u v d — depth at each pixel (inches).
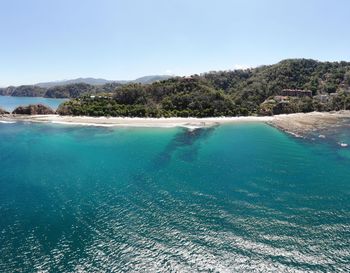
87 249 1029.2
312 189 1560.0
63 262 959.0
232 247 1034.7
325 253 994.1
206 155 2292.1
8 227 1187.3
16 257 987.3
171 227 1176.2
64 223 1217.4
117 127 3730.3
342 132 3280.0
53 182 1715.1
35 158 2252.7
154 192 1541.6
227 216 1263.5
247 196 1475.1
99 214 1296.8
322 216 1254.3
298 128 3575.3
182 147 2591.0
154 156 2282.2
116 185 1652.3
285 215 1266.0
